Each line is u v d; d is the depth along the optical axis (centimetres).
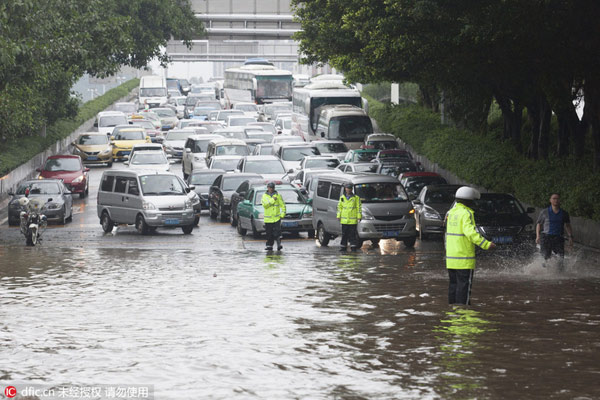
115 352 2347
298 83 18788
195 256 4766
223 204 6888
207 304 3109
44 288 3534
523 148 8488
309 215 5803
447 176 8356
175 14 14950
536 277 3753
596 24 4778
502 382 2006
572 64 5462
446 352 2308
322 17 8769
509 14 4662
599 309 2934
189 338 2522
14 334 2592
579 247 4928
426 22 5428
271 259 4584
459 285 3016
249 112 15762
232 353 2328
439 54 5750
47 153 11544
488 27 4803
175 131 11969
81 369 2166
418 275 3847
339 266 4225
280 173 7844
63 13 7812
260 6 18925
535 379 2031
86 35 7638
